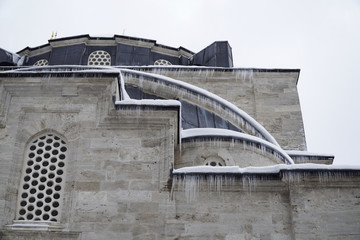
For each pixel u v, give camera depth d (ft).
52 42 96.37
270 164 58.85
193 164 54.90
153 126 50.16
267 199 46.98
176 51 99.76
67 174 48.42
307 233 44.96
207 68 87.86
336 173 46.47
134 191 46.88
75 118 51.06
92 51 96.27
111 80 51.90
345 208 45.88
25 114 51.34
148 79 72.49
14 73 52.21
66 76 52.08
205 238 45.27
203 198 46.85
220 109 69.31
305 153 74.54
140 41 97.30
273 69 87.92
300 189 46.73
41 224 45.70
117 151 48.93
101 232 45.14
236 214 46.29
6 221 46.06
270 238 45.42
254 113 84.94
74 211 46.03
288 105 85.30
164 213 45.98
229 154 56.24
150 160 48.49
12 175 48.29
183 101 69.46
